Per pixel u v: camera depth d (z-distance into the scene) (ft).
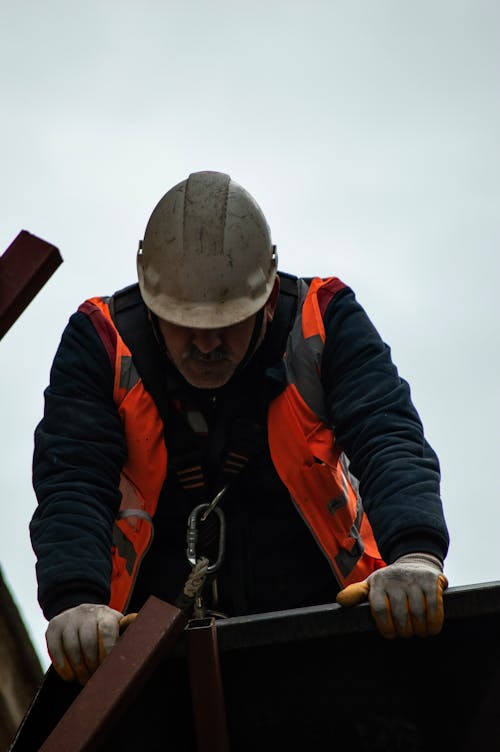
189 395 30.66
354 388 30.14
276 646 24.14
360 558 30.50
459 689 24.12
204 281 30.07
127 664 22.63
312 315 31.19
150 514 30.27
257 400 30.76
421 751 24.03
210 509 30.14
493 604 24.06
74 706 22.38
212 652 23.44
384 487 27.91
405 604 24.18
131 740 24.48
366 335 30.91
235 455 30.73
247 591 31.07
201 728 23.45
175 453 30.76
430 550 26.81
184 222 30.48
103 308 31.24
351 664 24.22
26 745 25.38
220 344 29.96
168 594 31.04
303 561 31.32
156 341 30.76
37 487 29.43
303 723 24.16
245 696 24.21
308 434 30.50
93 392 30.35
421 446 28.99
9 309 24.18
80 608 25.98
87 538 28.09
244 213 30.78
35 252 24.27
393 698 24.16
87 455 29.53
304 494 30.42
